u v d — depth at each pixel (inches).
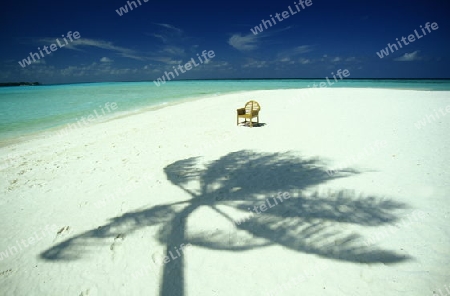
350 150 283.7
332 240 145.2
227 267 134.0
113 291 126.0
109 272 137.9
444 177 206.4
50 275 139.1
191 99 1042.7
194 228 167.0
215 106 733.3
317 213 171.0
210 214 180.9
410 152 266.5
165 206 196.2
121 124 552.1
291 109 571.2
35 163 323.3
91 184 246.5
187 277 130.0
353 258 131.4
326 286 117.6
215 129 424.5
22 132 532.7
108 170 278.2
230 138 362.0
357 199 183.9
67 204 211.6
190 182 232.8
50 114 754.2
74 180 259.1
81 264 145.2
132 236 164.7
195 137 381.7
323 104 621.9
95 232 172.1
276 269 129.9
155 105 877.2
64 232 174.7
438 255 128.8
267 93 1050.7
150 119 583.2
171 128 459.5
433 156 251.9
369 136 329.7
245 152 299.7
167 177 247.0
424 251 132.0
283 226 161.0
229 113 588.4
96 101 1093.1
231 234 158.6
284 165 255.1
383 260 128.6
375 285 115.3
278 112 541.6
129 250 152.9
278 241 148.8
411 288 112.3
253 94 1051.9
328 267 127.6
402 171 223.5
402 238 142.3
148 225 174.4
